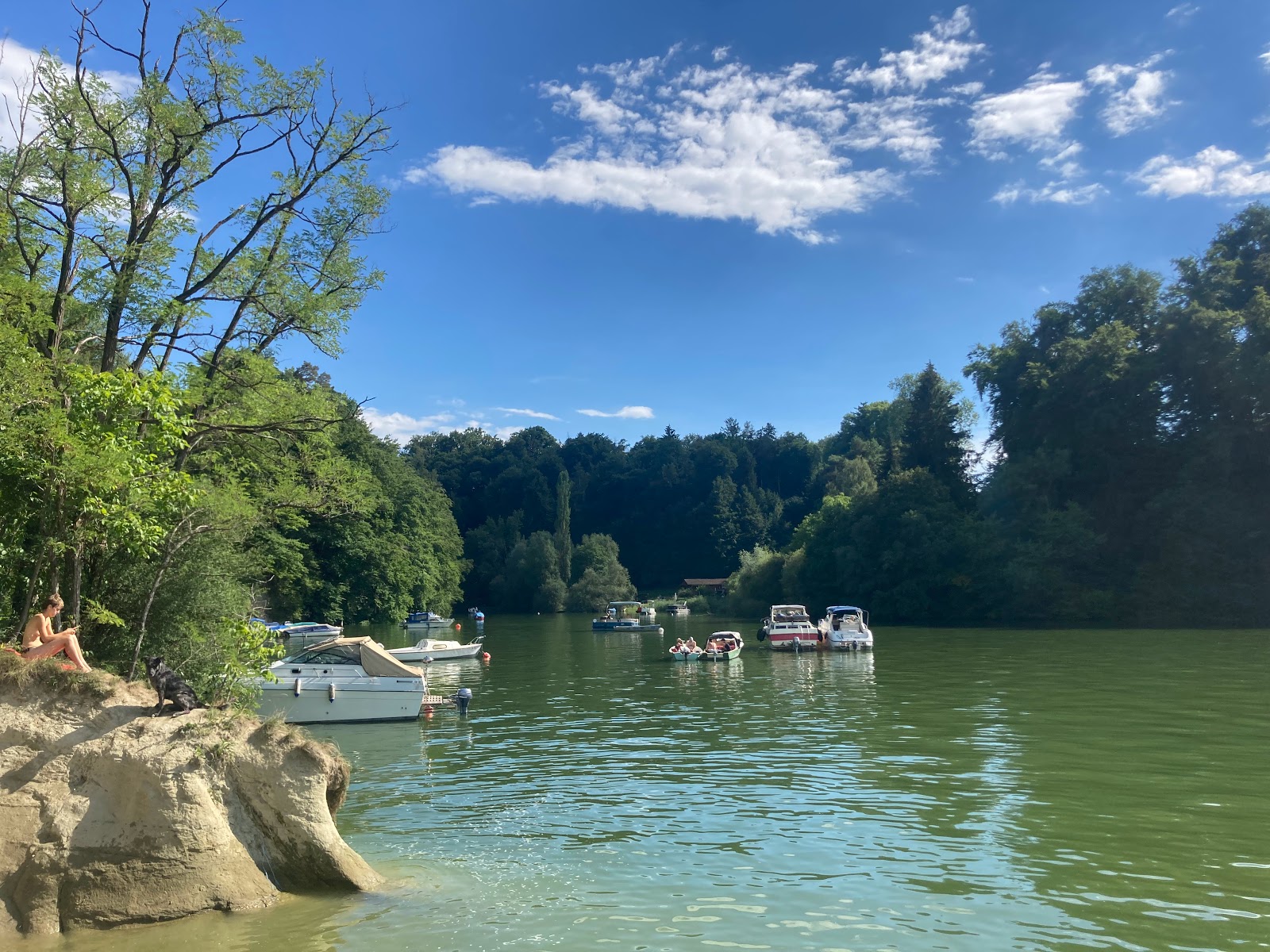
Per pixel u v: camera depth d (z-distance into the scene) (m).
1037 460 62.81
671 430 167.12
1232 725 19.72
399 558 69.06
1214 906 9.22
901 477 71.88
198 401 16.81
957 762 16.52
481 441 167.25
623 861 11.02
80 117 16.61
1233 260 60.25
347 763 10.57
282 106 18.55
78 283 16.86
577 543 144.12
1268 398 52.84
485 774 16.59
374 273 20.20
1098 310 67.75
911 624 64.62
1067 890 9.75
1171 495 56.53
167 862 8.83
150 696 9.88
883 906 9.34
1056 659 35.50
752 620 77.31
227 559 19.47
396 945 8.25
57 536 13.24
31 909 8.33
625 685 31.73
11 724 8.87
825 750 18.22
